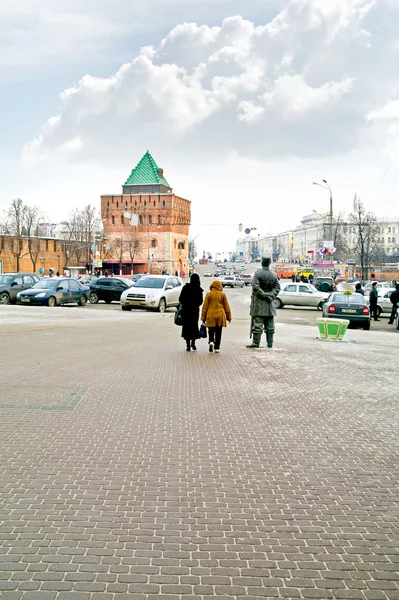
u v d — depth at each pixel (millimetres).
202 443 6477
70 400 8320
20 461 5781
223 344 15164
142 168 101188
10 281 33031
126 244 97812
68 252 79125
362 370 11352
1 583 3625
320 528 4469
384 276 74188
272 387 9516
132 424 7168
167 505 4809
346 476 5562
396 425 7379
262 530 4414
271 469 5711
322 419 7594
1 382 9492
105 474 5469
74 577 3715
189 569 3848
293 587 3670
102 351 13195
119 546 4113
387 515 4719
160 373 10555
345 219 95688
